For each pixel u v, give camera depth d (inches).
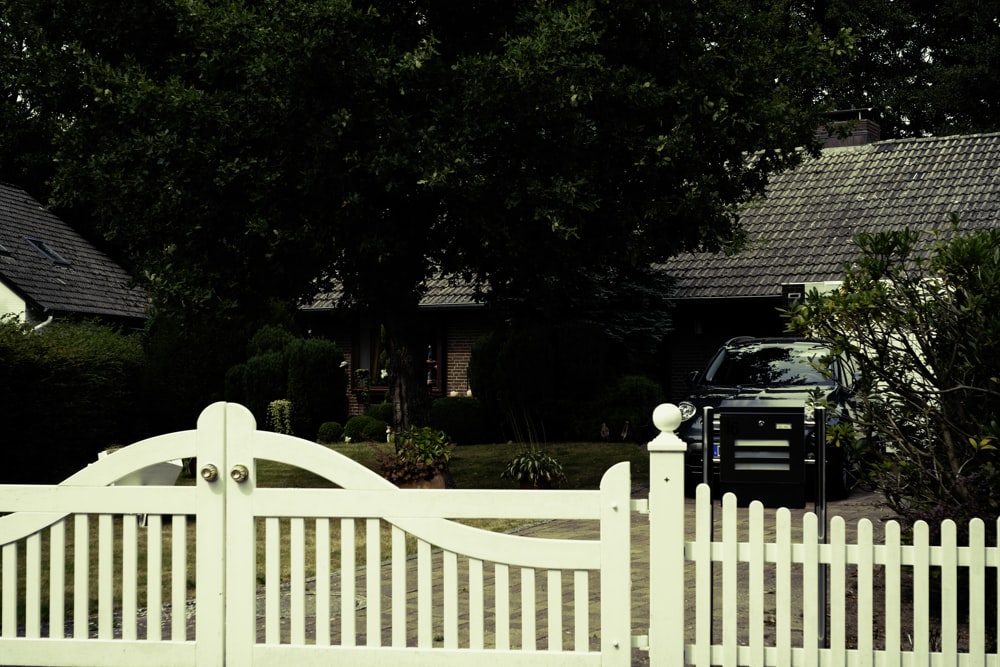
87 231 1210.0
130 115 437.4
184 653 175.2
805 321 221.8
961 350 214.2
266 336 822.5
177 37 471.5
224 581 174.7
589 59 418.0
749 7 489.1
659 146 437.7
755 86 473.4
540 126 433.1
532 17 432.8
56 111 499.2
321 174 425.1
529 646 169.3
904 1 1334.9
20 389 462.9
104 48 483.2
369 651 171.2
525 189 430.9
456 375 893.2
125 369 639.1
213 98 427.2
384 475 438.3
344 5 403.5
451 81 430.0
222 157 433.4
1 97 1087.0
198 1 426.6
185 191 448.5
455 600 170.9
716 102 455.5
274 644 173.5
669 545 165.0
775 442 200.7
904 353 223.1
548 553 168.4
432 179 405.7
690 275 796.6
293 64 405.7
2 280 824.3
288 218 444.8
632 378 751.7
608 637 166.7
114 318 925.2
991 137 843.4
